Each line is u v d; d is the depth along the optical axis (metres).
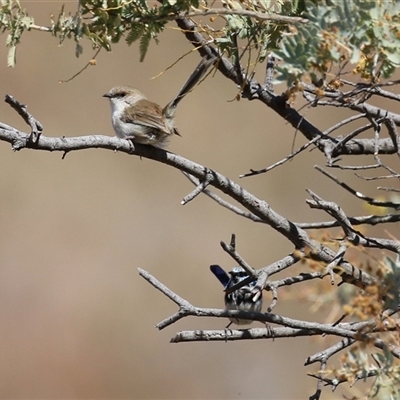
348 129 21.95
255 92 9.54
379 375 6.42
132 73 25.36
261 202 8.58
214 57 10.03
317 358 7.82
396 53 6.39
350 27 6.24
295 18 6.87
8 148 24.77
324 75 7.41
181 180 24.88
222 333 7.72
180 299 7.51
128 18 8.13
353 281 8.05
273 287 7.45
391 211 10.17
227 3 8.12
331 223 8.73
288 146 24.11
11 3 8.06
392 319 6.46
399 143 8.02
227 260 22.66
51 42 25.25
